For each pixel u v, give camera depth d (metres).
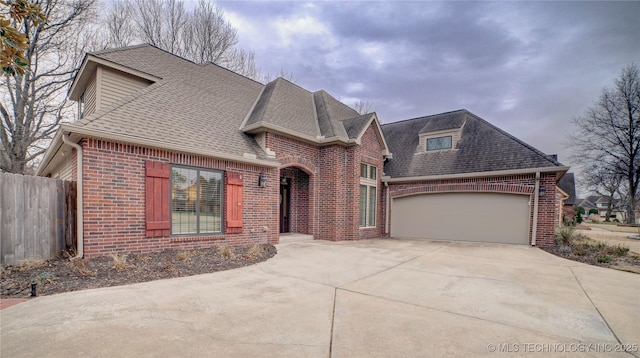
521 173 12.15
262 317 4.08
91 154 6.95
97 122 7.35
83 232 6.82
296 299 4.91
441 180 14.23
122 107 8.48
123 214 7.41
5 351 3.01
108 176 7.19
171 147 8.19
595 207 73.31
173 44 24.80
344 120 15.15
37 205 6.71
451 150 15.16
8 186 6.23
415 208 15.18
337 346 3.28
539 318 4.26
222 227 9.64
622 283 6.25
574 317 4.31
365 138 14.49
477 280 6.40
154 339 3.34
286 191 14.02
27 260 6.28
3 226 6.12
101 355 2.96
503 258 9.19
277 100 13.27
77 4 17.02
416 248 11.22
